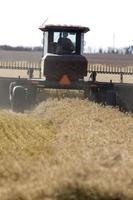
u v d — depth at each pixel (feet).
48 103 101.45
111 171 43.24
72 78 108.06
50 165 50.39
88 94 109.09
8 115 94.43
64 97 109.70
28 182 43.24
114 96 103.24
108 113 92.02
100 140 66.54
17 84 106.83
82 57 108.47
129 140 68.03
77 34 111.55
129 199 38.01
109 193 38.32
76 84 107.04
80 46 111.65
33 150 64.39
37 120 89.51
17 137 74.59
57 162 52.75
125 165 46.06
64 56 107.96
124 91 110.11
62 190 38.65
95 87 108.27
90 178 40.98
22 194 39.37
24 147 66.23
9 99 112.06
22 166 49.62
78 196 38.19
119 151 54.29
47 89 117.70
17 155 59.98
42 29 111.14
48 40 111.45
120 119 86.89
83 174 41.65
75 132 74.33
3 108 110.01
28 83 106.63
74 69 108.06
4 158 57.11
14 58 393.50
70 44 111.34
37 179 43.65
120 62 347.97
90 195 38.19
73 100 103.35
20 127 82.84
